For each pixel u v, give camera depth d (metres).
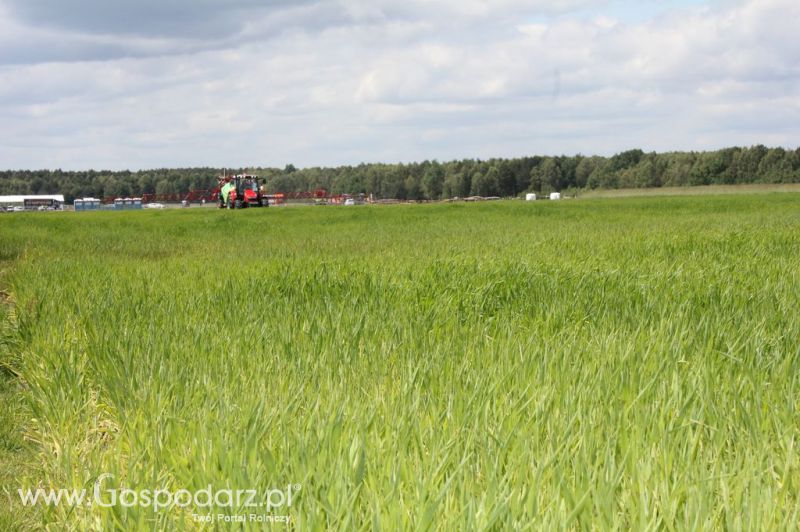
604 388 7.50
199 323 11.40
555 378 7.88
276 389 7.72
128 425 7.21
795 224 33.84
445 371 8.24
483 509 4.97
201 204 167.62
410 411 6.75
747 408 6.84
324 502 5.14
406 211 66.94
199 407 7.42
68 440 7.35
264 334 10.46
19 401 9.62
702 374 7.69
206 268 19.88
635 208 65.88
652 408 6.81
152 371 8.61
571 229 34.88
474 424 6.39
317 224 49.47
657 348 8.87
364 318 11.24
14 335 12.67
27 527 6.19
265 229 45.12
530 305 12.40
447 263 17.39
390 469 5.58
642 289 13.06
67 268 20.69
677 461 5.77
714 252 19.94
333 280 15.05
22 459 7.90
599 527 4.83
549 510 4.92
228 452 5.95
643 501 4.96
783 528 4.66
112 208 167.75
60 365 9.68
